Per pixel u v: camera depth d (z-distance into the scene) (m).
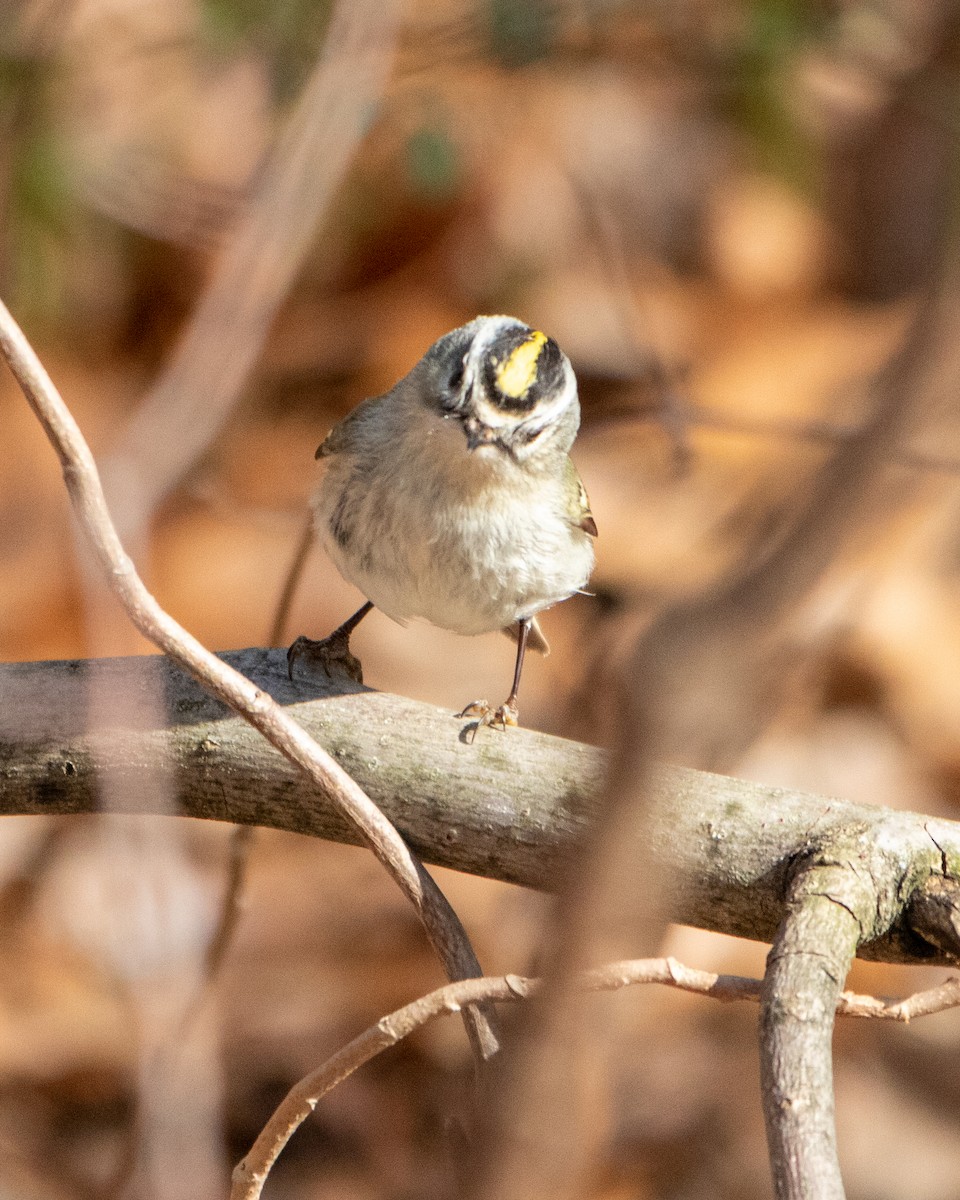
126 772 6.23
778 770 12.31
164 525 14.35
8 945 10.93
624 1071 10.04
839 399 15.16
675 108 17.52
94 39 13.62
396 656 13.63
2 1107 9.91
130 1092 10.00
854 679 12.83
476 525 7.69
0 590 13.88
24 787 6.34
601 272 16.88
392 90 12.57
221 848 11.67
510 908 11.25
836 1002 4.83
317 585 14.05
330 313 16.58
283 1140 5.07
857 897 5.28
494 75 16.06
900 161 16.80
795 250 17.36
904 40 10.46
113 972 10.66
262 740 6.18
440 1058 10.55
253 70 14.38
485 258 16.86
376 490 7.72
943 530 13.34
